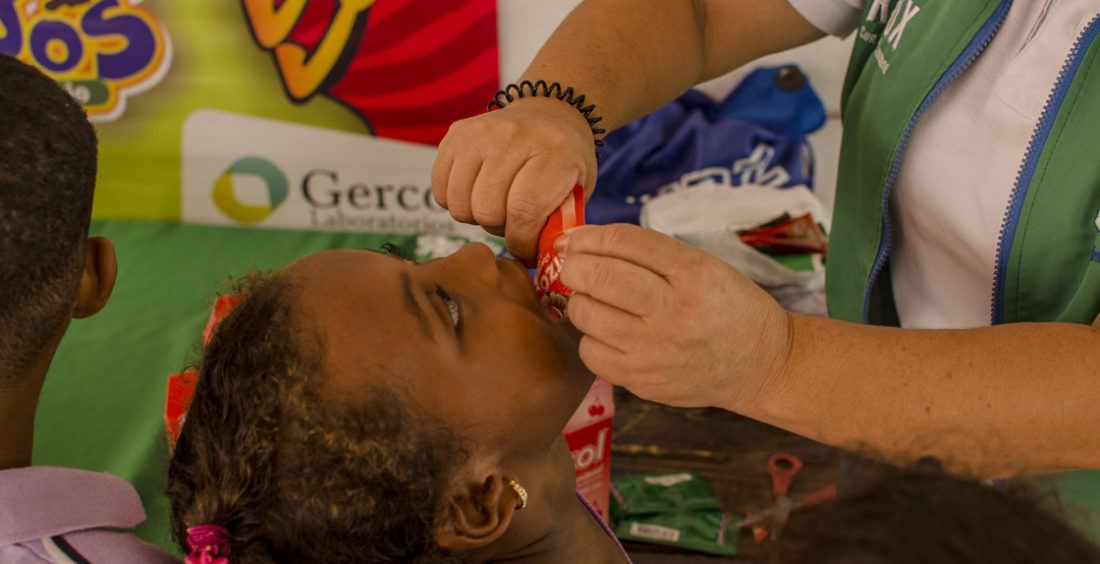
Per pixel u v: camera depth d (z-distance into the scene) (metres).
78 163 0.59
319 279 0.75
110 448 1.60
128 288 2.09
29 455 0.66
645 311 0.71
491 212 0.87
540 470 0.83
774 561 0.57
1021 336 0.74
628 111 1.11
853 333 0.76
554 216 0.86
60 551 0.59
